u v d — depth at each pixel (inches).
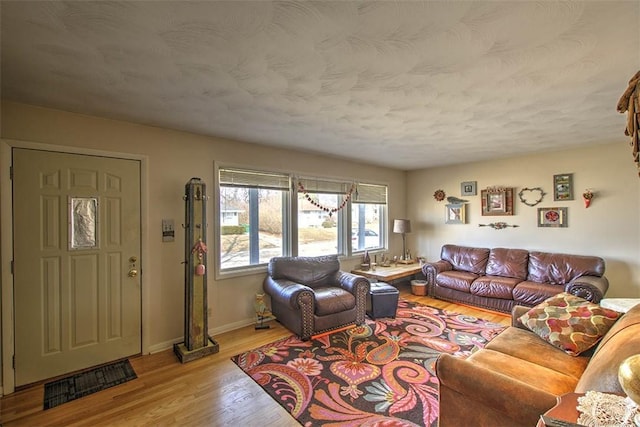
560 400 40.6
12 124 88.2
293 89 83.0
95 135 101.8
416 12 51.5
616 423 34.3
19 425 73.4
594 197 150.9
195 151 124.4
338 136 131.3
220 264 131.6
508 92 85.8
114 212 104.8
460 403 57.8
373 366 98.9
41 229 92.2
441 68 71.6
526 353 73.5
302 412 76.7
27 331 89.8
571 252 157.6
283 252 158.1
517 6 50.1
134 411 78.2
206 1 48.3
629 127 42.1
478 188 192.1
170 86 80.1
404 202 229.6
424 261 214.7
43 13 50.5
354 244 196.7
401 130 122.9
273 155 150.6
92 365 100.0
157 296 113.7
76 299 97.7
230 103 92.4
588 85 81.0
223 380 91.8
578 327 75.5
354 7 50.1
